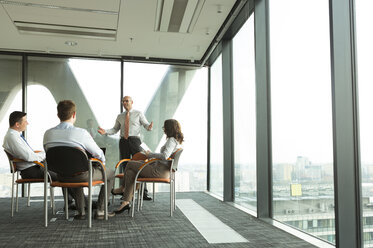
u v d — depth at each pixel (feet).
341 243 7.86
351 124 8.09
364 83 7.70
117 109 23.08
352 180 8.00
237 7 14.61
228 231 10.84
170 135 13.24
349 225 7.91
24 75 21.97
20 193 21.58
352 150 8.05
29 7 15.40
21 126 13.32
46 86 22.41
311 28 9.96
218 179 21.24
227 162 18.62
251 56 15.31
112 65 23.29
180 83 24.00
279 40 12.39
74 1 14.82
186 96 24.00
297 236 9.94
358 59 7.95
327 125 8.97
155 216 13.39
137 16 16.35
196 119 23.99
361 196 7.82
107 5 15.19
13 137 12.78
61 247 8.96
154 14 16.11
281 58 12.19
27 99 22.11
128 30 18.19
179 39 19.52
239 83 17.31
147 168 13.10
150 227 11.37
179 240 9.68
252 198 15.07
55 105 22.40
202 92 24.20
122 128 19.07
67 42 20.11
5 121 21.71
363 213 7.74
